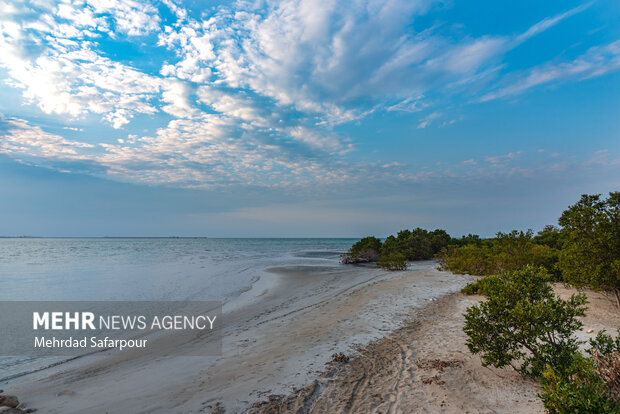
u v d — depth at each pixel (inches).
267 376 262.4
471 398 209.0
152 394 236.7
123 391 244.4
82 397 235.0
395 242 1557.6
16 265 1274.6
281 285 791.7
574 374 172.2
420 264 1315.2
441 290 642.8
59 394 241.4
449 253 1208.8
